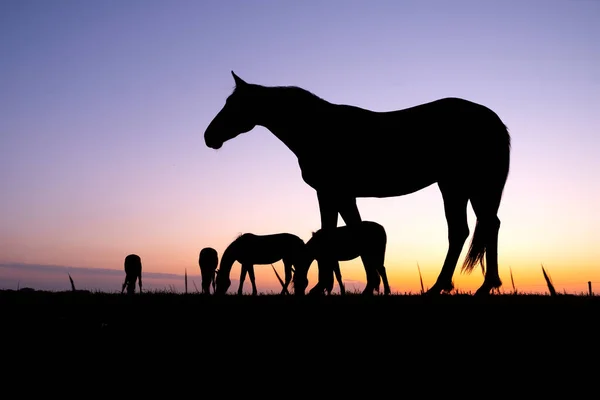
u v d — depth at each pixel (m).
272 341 6.34
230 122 8.78
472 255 8.04
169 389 5.39
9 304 8.59
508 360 5.59
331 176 8.30
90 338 6.72
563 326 6.21
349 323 6.62
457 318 6.56
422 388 5.22
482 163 8.22
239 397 5.22
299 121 8.45
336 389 5.29
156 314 7.57
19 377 5.66
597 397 4.91
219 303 8.07
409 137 8.23
